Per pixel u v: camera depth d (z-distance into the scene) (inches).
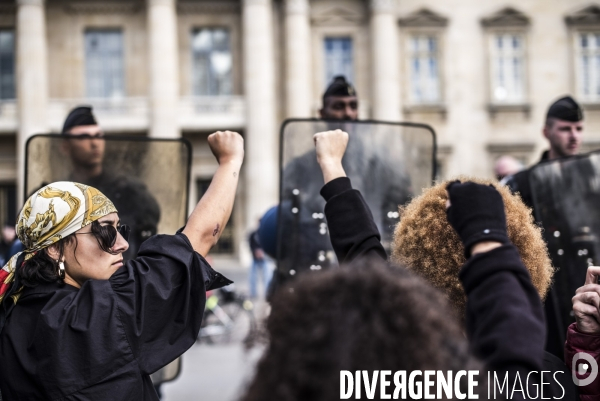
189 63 1390.3
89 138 155.4
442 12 1363.2
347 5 1381.6
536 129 1357.0
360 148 160.9
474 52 1359.5
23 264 93.4
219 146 104.5
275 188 1341.0
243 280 1097.4
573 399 80.0
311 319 52.4
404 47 1363.2
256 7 1331.2
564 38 1360.7
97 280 90.4
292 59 1344.7
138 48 1382.9
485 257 67.6
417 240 81.0
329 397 49.6
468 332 69.3
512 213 82.0
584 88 1362.0
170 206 156.1
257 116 1328.7
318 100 1381.6
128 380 85.4
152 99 1337.4
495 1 1362.0
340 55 1389.0
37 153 155.3
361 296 53.0
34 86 1326.3
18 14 1330.0
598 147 1348.4
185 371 420.8
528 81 1357.0
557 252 156.1
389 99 1342.3
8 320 91.2
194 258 92.7
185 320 89.7
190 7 1387.8
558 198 158.2
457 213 70.4
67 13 1379.2
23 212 96.4
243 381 54.8
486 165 1355.8
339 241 91.8
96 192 98.7
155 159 156.6
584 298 89.2
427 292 55.5
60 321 86.4
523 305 65.1
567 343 90.5
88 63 1393.9
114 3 1380.4
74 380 84.7
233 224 1350.9
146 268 90.6
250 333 57.2
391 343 51.4
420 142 163.0
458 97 1359.5
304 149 159.5
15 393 87.9
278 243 157.6
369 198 160.2
